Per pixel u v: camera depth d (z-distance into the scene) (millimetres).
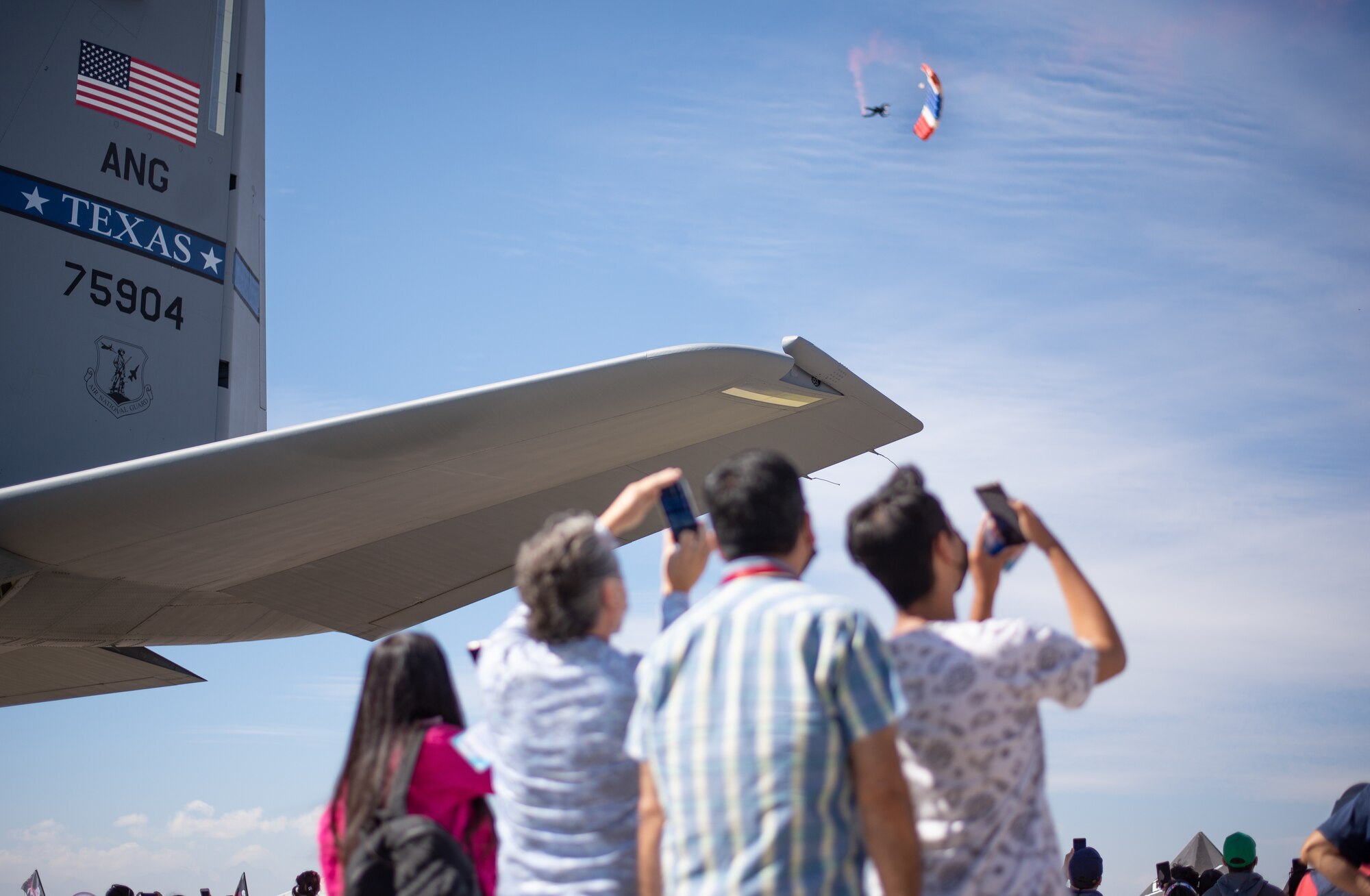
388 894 2650
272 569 9508
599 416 8977
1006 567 2707
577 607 2688
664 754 2193
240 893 11016
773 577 2309
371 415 8133
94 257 10359
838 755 2104
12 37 10078
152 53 11188
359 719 2898
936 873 2334
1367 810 3592
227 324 11500
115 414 10328
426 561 10281
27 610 8984
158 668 13523
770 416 10016
